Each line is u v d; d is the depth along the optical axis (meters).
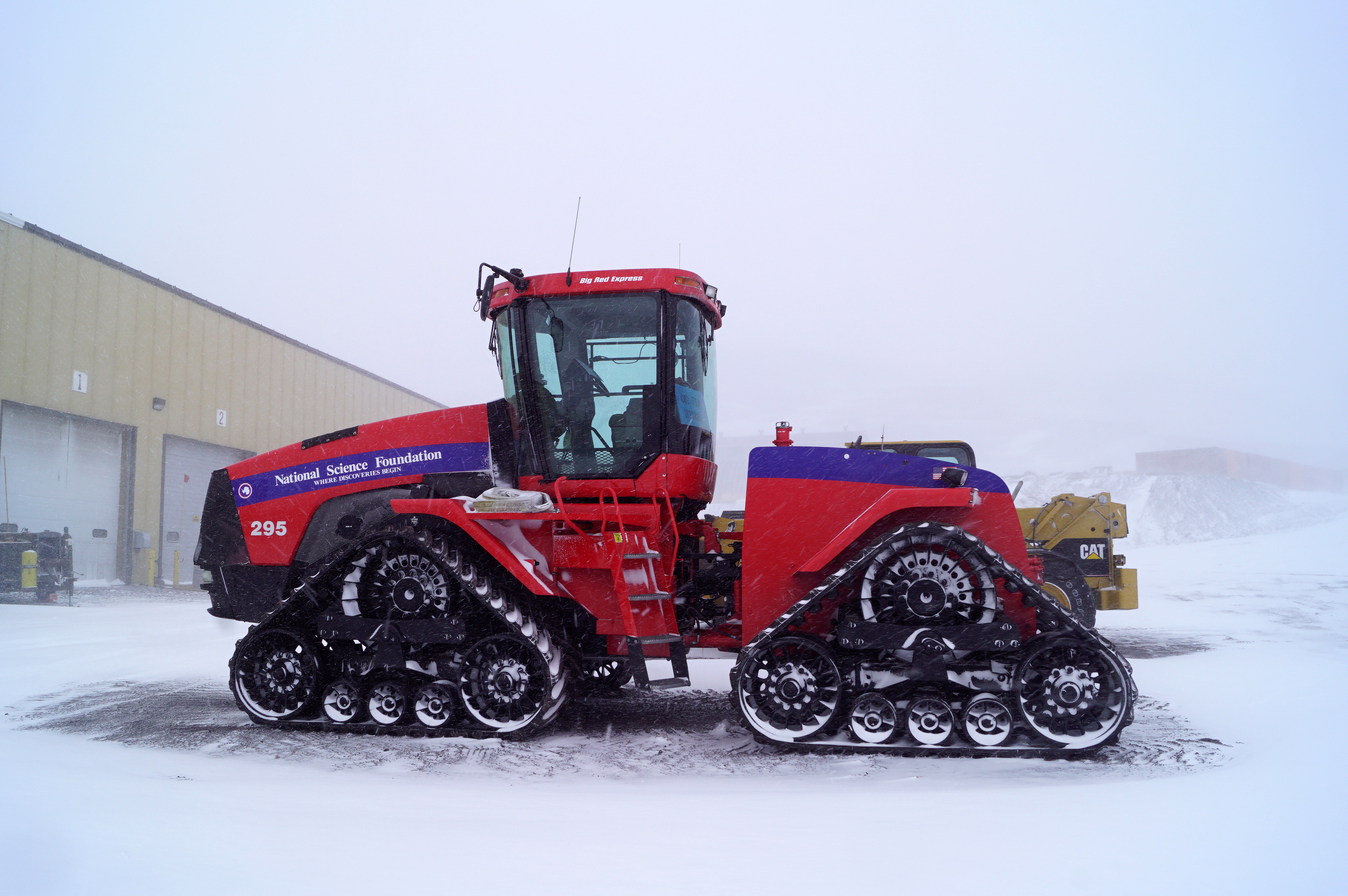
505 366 5.51
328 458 5.76
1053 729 4.33
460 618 5.00
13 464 16.20
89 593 16.88
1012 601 4.54
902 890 1.96
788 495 4.79
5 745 4.35
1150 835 2.42
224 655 8.80
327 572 5.16
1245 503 39.84
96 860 2.09
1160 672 6.91
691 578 5.46
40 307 16.72
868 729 4.51
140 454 18.81
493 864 2.18
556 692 4.93
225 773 3.88
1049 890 1.94
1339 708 5.14
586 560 4.92
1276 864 2.11
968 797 3.17
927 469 4.75
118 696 6.45
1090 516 9.98
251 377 21.97
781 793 3.45
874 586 4.60
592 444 5.29
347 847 2.30
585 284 5.28
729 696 6.54
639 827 2.65
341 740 4.86
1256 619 11.70
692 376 5.45
